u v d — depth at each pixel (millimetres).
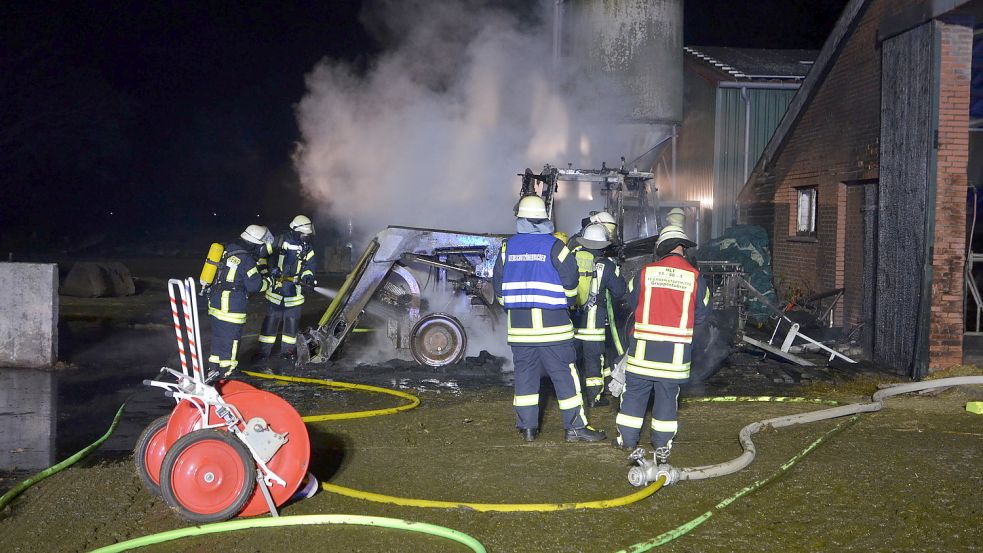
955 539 4805
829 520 5094
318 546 4691
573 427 6875
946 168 9680
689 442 6926
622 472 6059
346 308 10648
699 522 4984
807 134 13977
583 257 7766
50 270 10164
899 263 10266
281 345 10883
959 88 9648
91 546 4688
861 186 12297
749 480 5852
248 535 4848
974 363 10172
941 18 9578
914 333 9914
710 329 10000
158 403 8414
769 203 15609
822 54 12859
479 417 7805
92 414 7961
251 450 5020
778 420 7414
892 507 5328
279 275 10633
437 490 5680
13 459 6449
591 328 8000
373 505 5352
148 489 5332
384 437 7055
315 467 6211
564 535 4871
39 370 10070
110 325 13844
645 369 6219
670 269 6250
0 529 4934
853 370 10516
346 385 9172
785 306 13617
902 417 7898
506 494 5590
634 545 4602
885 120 10641
